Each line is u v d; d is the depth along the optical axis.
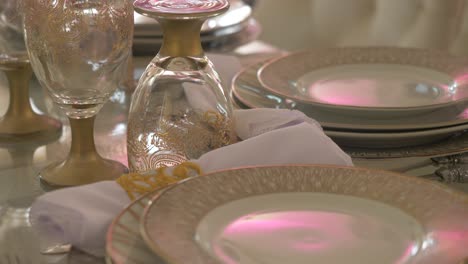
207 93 0.93
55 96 0.94
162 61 0.92
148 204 0.77
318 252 0.75
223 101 0.94
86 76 0.92
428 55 1.23
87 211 0.81
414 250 0.75
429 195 0.80
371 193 0.81
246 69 1.20
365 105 1.12
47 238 0.83
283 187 0.81
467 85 1.15
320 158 0.90
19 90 1.10
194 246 0.74
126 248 0.74
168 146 0.93
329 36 2.38
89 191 0.84
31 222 0.83
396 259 0.74
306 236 0.76
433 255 0.74
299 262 0.74
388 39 2.11
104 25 0.91
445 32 1.93
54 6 0.90
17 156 1.03
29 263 0.81
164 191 0.79
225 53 1.42
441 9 1.92
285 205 0.80
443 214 0.78
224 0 0.91
